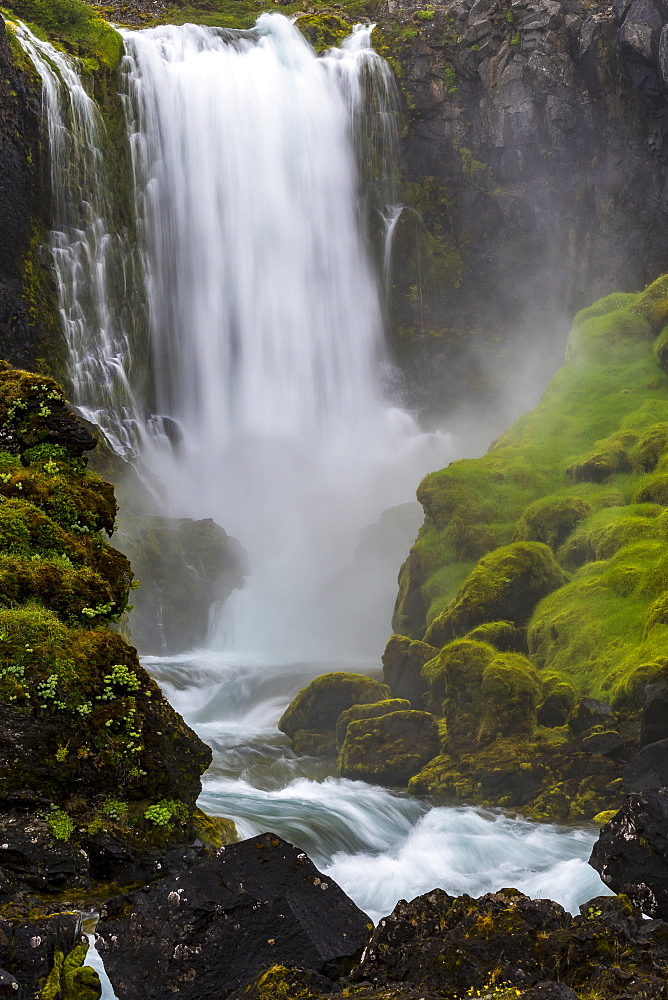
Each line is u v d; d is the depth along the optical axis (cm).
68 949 774
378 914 1085
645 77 3938
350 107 4428
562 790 1470
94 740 988
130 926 740
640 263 4078
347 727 1714
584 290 4206
